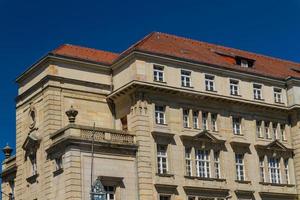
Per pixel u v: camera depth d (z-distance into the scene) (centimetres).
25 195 6022
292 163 6562
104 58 6512
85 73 6034
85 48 6600
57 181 5403
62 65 5931
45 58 5884
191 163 5816
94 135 5391
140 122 5625
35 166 5925
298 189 6488
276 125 6569
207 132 5953
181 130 5841
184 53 6331
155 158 5616
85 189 5228
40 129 5891
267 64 7388
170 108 5834
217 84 6184
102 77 6116
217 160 6028
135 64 5731
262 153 6350
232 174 6053
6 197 6575
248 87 6412
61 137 5434
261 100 6456
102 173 5350
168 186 5594
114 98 5988
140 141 5578
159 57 5859
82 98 5953
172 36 6925
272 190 6288
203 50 6850
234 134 6200
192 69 6069
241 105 6316
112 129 5531
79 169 5241
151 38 6531
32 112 6100
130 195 5444
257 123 6438
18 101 6431
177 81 5925
